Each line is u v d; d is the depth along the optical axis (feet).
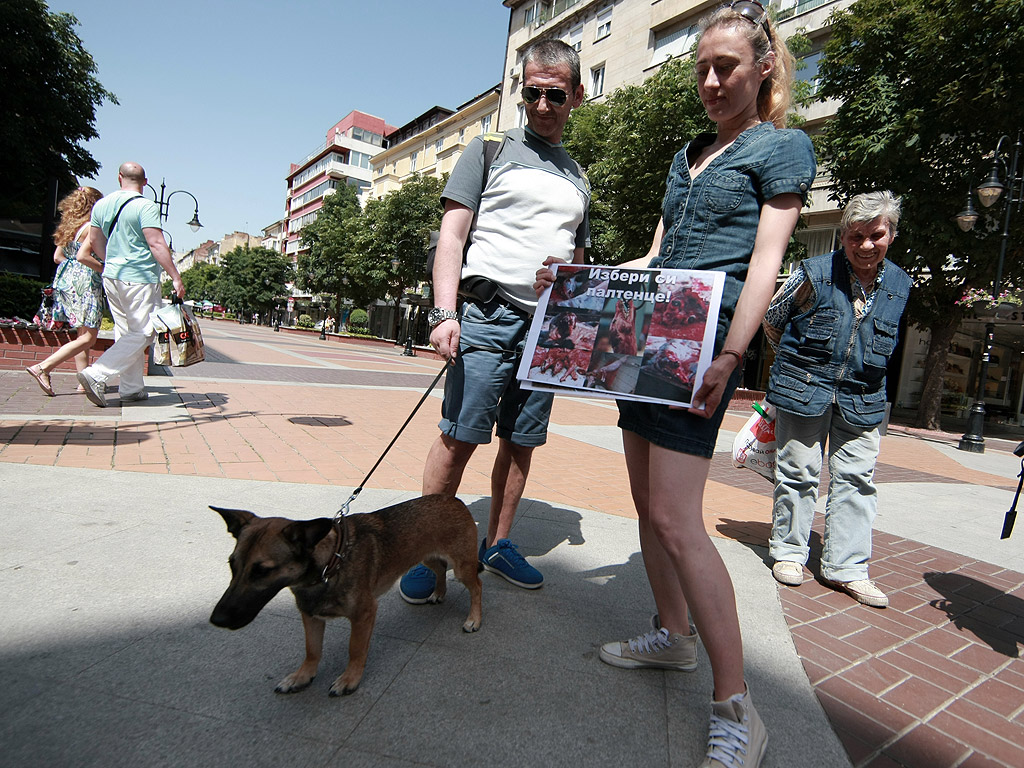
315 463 16.11
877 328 10.62
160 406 22.25
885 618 9.89
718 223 6.34
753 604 9.87
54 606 7.57
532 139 9.16
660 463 5.99
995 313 38.65
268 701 6.17
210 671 6.59
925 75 42.91
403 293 123.95
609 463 20.36
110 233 20.07
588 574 10.27
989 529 16.48
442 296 8.11
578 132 66.80
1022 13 36.86
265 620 7.89
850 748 6.27
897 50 45.55
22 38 67.97
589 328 6.51
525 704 6.45
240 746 5.46
